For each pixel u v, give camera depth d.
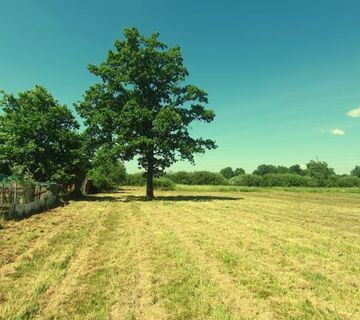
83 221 19.41
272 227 18.11
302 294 8.02
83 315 6.76
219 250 12.17
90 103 37.16
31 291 7.89
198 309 7.05
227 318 6.62
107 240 13.81
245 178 95.00
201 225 18.38
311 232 16.69
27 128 33.59
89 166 37.69
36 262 10.35
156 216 22.38
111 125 36.59
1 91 35.47
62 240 13.70
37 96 35.41
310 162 109.00
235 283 8.67
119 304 7.28
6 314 6.68
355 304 7.47
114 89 37.09
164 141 35.16
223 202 36.03
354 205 36.22
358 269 10.12
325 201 42.75
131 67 37.22
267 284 8.63
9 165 35.19
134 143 34.25
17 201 21.30
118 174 85.88
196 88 36.97
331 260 11.12
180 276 9.13
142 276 9.12
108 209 26.80
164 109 34.91
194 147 36.69
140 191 62.09
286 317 6.75
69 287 8.24
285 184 94.25
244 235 15.41
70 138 35.50
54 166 33.84
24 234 14.73
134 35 37.50
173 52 37.34
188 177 97.56
